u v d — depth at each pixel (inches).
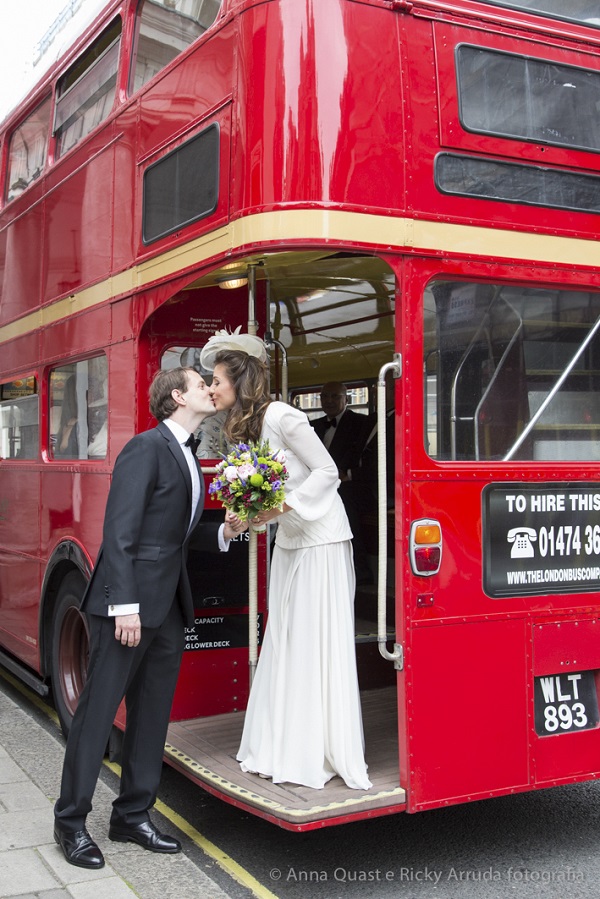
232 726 186.1
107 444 203.5
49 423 250.4
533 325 164.6
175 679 164.1
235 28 153.1
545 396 165.5
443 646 150.7
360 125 146.3
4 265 294.0
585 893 152.0
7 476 280.2
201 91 164.1
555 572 162.2
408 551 148.4
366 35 148.5
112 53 211.6
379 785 150.9
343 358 251.9
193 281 166.9
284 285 198.5
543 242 162.2
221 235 154.1
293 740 154.5
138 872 151.2
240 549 195.2
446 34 155.2
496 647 155.3
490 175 157.3
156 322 189.6
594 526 167.2
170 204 174.2
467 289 157.5
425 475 150.8
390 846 172.4
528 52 162.7
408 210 149.4
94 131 216.4
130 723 163.0
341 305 218.1
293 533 159.3
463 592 152.9
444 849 171.2
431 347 153.9
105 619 153.7
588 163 167.5
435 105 152.9
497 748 154.3
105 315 206.1
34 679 254.1
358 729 155.1
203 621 192.9
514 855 168.2
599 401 171.2
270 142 144.9
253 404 158.2
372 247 145.7
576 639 163.3
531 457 163.0
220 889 145.7
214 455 194.5
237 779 155.9
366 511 256.7
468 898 149.9
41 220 255.9
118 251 199.3
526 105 161.9
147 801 162.7
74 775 153.5
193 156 165.6
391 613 239.9
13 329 281.7
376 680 207.6
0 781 193.3
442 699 150.1
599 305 171.9
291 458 158.6
